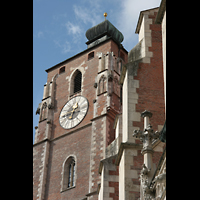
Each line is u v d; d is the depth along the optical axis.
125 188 18.30
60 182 45.56
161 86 21.53
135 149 19.28
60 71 55.31
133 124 20.14
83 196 42.59
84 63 53.16
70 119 49.50
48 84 54.41
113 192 25.31
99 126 45.50
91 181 42.22
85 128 47.34
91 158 43.84
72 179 45.25
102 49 52.81
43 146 49.12
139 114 20.48
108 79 48.59
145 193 13.47
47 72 56.12
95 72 51.09
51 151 48.75
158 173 12.51
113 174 25.86
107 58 50.81
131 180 18.52
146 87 21.39
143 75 21.77
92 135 45.44
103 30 56.59
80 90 51.16
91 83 50.50
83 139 46.69
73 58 54.72
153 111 20.70
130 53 23.11
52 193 45.44
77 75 53.56
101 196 25.78
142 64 22.11
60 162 47.06
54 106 52.28
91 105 48.66
